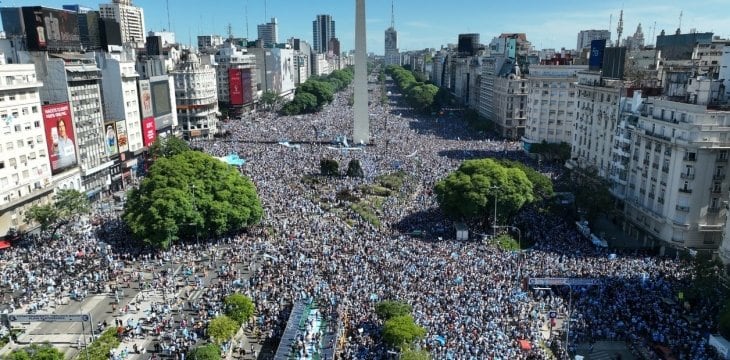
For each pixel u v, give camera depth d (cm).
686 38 18512
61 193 9531
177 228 8788
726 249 7981
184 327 6481
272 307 6888
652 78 13488
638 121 10488
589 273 7706
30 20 11119
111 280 7806
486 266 7912
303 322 6278
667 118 9594
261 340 6344
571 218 10938
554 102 17450
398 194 12450
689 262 7550
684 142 8800
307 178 13575
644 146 10181
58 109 10850
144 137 15125
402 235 9631
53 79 11156
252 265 8338
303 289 7188
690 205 8919
